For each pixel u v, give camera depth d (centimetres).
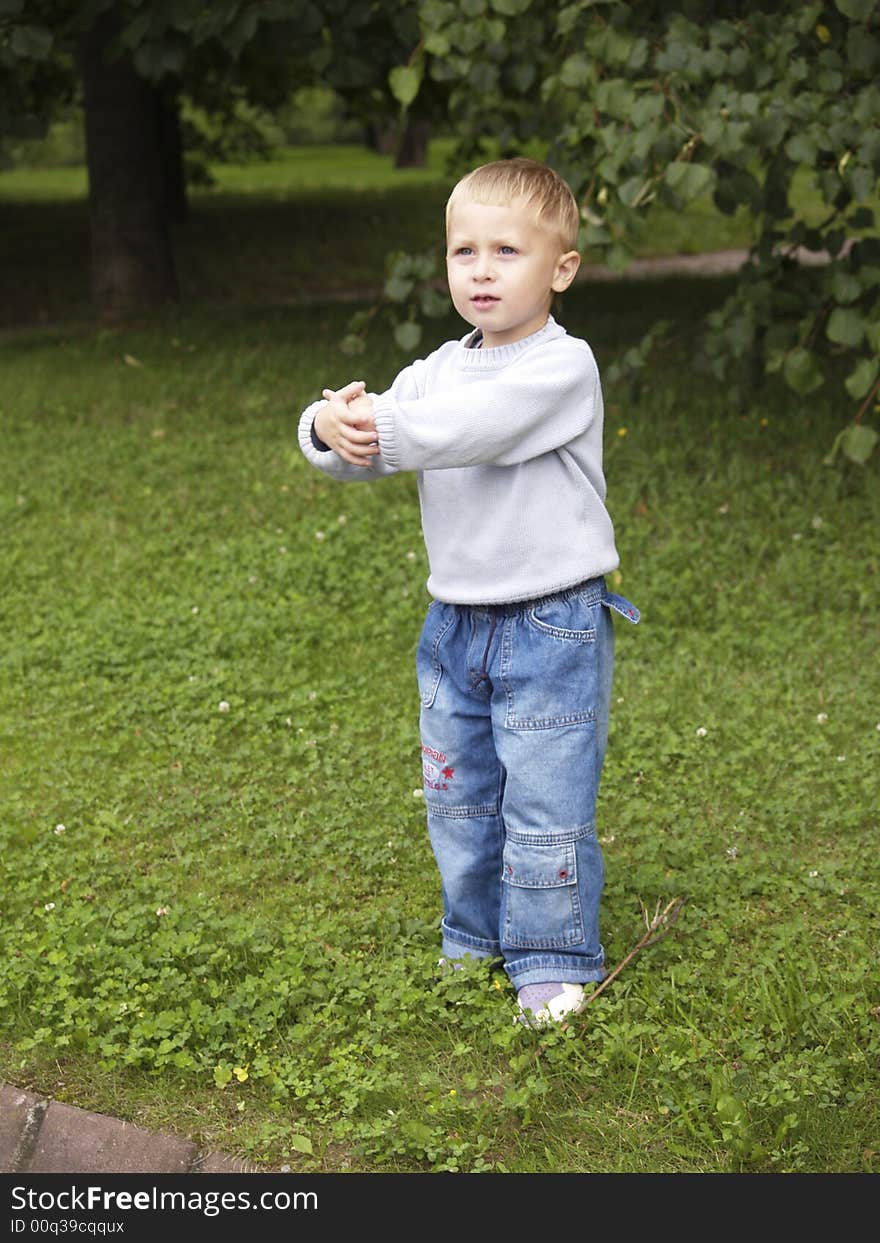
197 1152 298
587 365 306
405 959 352
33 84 1652
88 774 482
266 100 1870
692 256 1775
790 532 660
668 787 453
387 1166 292
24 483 784
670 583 615
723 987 338
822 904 379
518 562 306
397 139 693
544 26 715
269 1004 331
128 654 573
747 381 789
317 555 661
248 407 905
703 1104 299
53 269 1667
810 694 518
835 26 646
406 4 840
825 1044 315
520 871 322
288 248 1803
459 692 325
